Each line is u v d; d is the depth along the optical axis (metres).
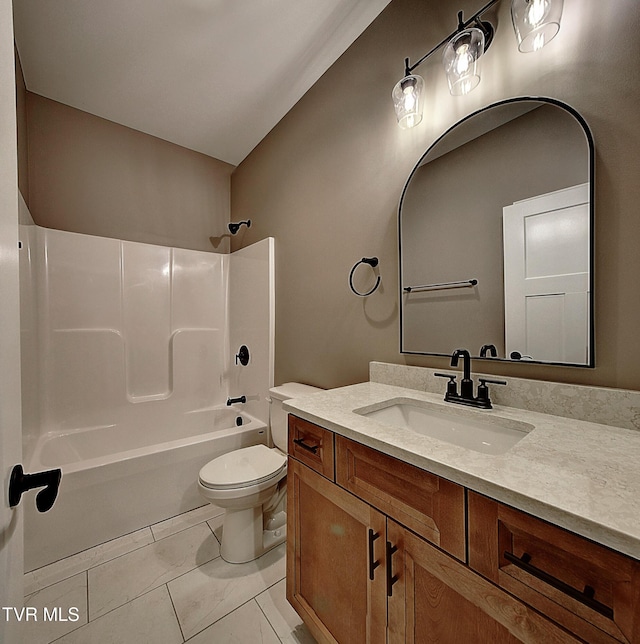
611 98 0.87
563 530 0.51
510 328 1.07
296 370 2.08
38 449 1.88
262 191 2.50
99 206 2.35
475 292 1.16
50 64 1.82
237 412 2.70
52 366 2.10
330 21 1.55
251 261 2.54
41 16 1.51
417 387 1.32
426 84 1.33
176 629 1.18
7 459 0.48
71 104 2.19
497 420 0.96
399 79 1.43
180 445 1.89
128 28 1.58
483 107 1.14
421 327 1.33
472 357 1.16
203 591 1.35
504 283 1.08
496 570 0.59
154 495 1.79
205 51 1.72
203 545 1.63
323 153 1.87
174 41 1.66
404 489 0.75
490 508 0.59
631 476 0.59
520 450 0.71
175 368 2.60
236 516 1.54
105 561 1.51
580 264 0.92
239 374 2.71
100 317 2.31
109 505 1.66
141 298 2.49
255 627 1.19
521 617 0.55
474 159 1.16
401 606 0.76
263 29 1.59
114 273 2.37
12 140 0.57
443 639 0.67
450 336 1.24
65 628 1.18
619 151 0.86
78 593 1.33
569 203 0.94
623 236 0.85
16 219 0.59
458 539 0.64
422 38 1.34
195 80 1.94
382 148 1.51
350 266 1.68
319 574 1.03
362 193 1.61
